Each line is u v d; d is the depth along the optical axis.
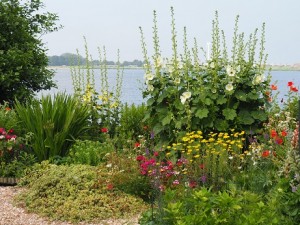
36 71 8.37
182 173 4.78
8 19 8.18
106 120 7.18
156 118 5.96
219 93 5.74
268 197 3.63
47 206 4.60
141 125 6.74
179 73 5.96
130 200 4.63
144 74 6.01
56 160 5.98
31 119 6.31
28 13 8.97
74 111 6.39
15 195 4.97
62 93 6.67
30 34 8.61
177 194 4.10
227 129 5.63
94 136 6.99
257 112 5.67
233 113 5.57
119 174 4.86
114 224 4.21
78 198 4.64
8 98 8.36
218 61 5.94
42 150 6.16
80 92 7.52
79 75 7.66
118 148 6.33
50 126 6.13
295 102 6.02
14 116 6.49
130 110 6.88
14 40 8.35
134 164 5.08
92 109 7.21
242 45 5.93
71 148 6.23
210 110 5.61
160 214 3.41
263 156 4.48
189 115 5.59
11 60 7.95
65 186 4.84
